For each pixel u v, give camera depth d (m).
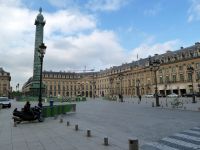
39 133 12.31
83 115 22.28
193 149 8.55
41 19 60.66
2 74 135.25
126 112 24.62
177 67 84.38
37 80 59.44
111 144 9.38
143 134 11.68
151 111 25.08
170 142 9.77
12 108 34.84
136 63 111.69
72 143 9.67
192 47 82.94
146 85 99.00
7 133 12.41
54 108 21.83
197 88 76.44
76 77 156.12
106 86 135.75
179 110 25.38
